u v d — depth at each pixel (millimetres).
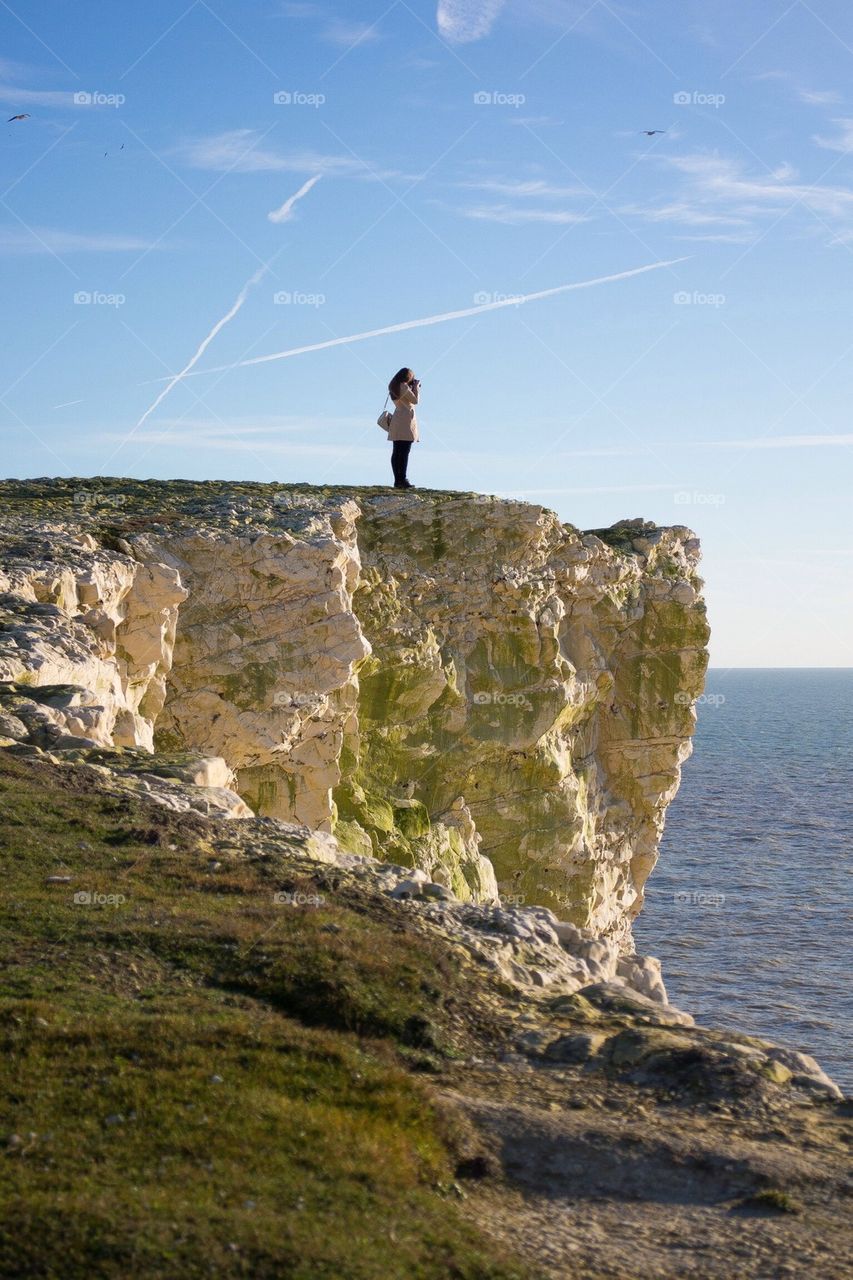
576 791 51500
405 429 46906
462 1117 10719
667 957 72250
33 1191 8516
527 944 15508
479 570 47812
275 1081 10508
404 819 45406
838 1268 8820
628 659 54750
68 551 32375
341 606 38906
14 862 15719
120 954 13203
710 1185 10031
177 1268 7773
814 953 73062
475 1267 8320
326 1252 8062
